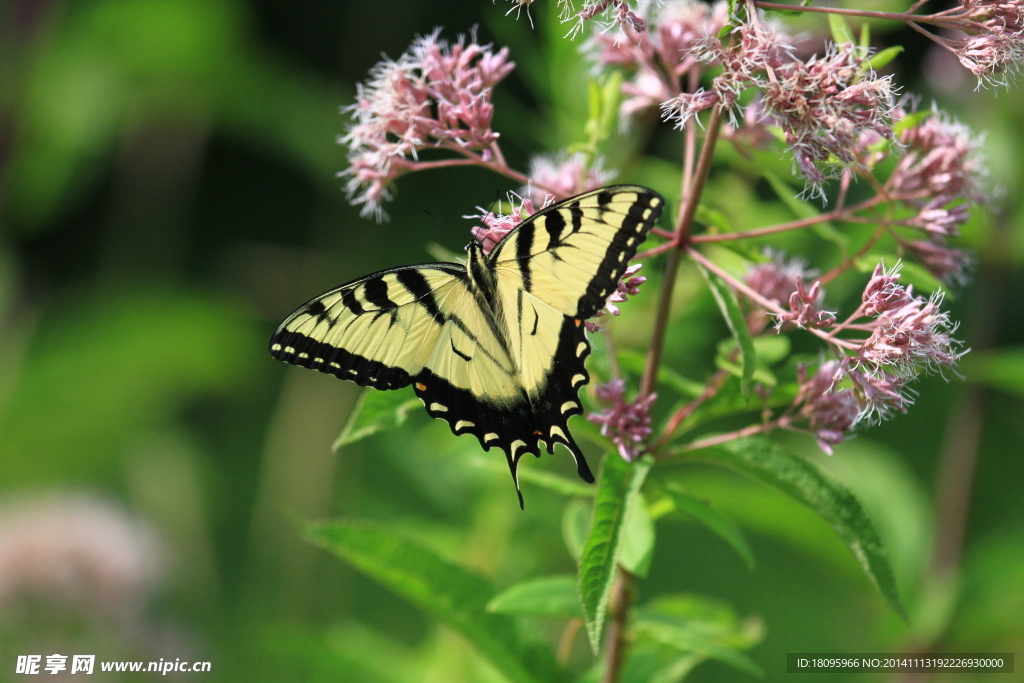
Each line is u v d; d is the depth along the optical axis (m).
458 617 1.24
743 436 1.23
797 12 1.19
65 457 1.73
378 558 1.24
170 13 1.59
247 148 3.39
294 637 1.31
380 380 1.23
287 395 1.58
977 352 1.36
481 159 1.23
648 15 1.24
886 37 1.42
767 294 1.25
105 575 1.44
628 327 1.35
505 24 1.35
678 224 1.22
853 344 1.21
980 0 1.20
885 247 1.32
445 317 1.23
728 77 1.19
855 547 1.20
